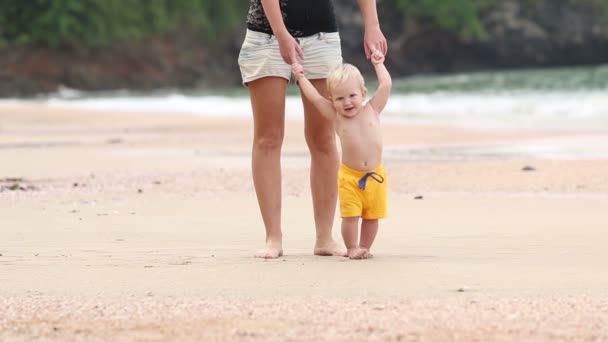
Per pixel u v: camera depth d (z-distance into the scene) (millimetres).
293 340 9320
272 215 14930
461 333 9453
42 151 37969
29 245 15812
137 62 181875
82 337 9602
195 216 19500
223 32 193625
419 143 39906
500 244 15391
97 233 17172
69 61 176250
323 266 13336
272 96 15086
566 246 15055
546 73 160625
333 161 15164
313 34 15180
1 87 169625
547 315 10172
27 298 11484
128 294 11609
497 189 24062
